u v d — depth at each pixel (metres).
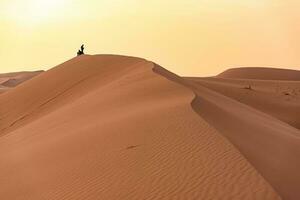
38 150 20.45
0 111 44.09
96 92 34.50
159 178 12.04
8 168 18.72
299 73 137.88
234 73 136.12
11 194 14.94
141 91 27.70
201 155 13.07
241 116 25.36
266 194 10.27
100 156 15.34
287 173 13.91
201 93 33.25
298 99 61.41
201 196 10.56
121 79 35.38
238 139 16.53
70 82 45.88
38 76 52.19
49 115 32.78
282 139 21.14
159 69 39.25
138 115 19.64
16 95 46.91
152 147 14.53
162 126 16.70
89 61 49.59
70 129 23.31
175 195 10.87
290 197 11.74
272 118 36.19
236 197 10.24
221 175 11.46
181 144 14.23
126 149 15.05
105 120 21.75
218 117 20.47
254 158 14.13
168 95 25.14
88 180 13.54
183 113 18.22
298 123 48.44
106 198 11.77
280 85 78.50
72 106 32.19
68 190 13.30
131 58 48.12
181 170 12.20
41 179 15.52
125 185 12.20
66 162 16.34
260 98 56.22
